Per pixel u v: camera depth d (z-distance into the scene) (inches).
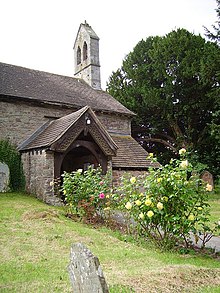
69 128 549.3
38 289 177.5
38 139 601.3
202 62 929.5
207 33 885.2
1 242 277.9
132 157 733.9
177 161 287.0
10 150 641.0
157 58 1110.4
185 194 265.6
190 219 265.0
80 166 691.4
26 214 395.5
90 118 581.0
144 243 298.4
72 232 321.1
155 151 1221.1
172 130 1144.2
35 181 571.5
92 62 936.9
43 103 684.1
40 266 220.7
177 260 246.2
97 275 118.5
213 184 993.5
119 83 1245.1
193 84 1055.6
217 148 1046.4
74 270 133.2
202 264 239.1
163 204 270.7
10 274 203.6
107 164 605.3
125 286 176.9
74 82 903.1
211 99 1015.6
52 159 538.6
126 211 336.2
